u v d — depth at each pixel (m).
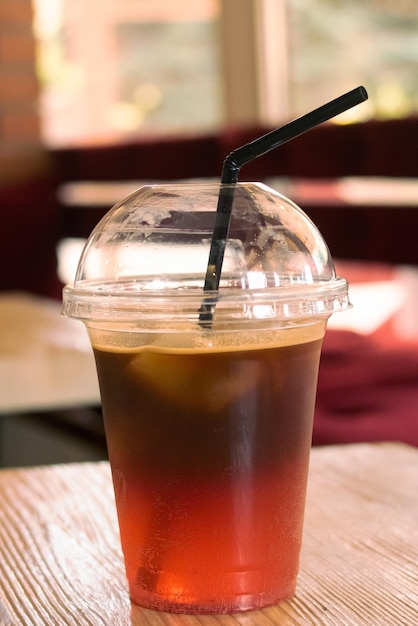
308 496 0.62
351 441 1.05
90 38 2.92
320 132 1.79
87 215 2.42
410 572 0.52
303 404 0.49
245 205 0.49
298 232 0.50
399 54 2.09
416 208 1.59
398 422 1.10
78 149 2.46
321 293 0.48
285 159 1.88
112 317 0.48
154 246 0.49
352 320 1.92
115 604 0.50
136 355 0.48
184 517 0.48
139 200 0.51
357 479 0.64
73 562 0.54
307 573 0.52
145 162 2.24
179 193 0.50
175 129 2.81
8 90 2.73
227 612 0.49
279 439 0.49
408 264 1.61
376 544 0.55
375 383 1.29
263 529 0.48
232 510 0.48
